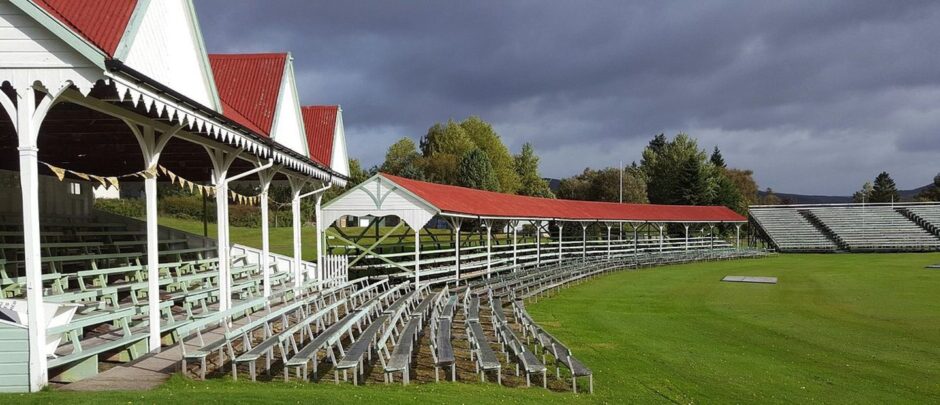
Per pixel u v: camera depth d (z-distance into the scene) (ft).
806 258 140.56
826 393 32.76
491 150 231.91
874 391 33.37
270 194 154.92
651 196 255.50
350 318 38.34
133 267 43.11
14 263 40.32
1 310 24.31
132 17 23.84
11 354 22.41
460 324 50.14
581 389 31.63
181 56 29.30
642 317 58.08
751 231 194.59
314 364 28.89
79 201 54.90
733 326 53.42
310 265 68.90
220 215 38.19
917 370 38.17
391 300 58.85
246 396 22.82
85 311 32.60
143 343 31.65
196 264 56.65
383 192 71.51
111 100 24.73
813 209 191.93
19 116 21.80
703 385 33.50
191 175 56.54
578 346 43.37
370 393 25.67
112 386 24.32
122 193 107.76
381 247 84.38
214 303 47.26
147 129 28.58
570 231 140.56
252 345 35.04
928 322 55.72
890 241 163.22
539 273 82.89
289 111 49.73
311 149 63.67
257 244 117.50
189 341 34.55
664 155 256.73
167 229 61.67
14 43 21.77
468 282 79.36
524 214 93.91
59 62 21.76
